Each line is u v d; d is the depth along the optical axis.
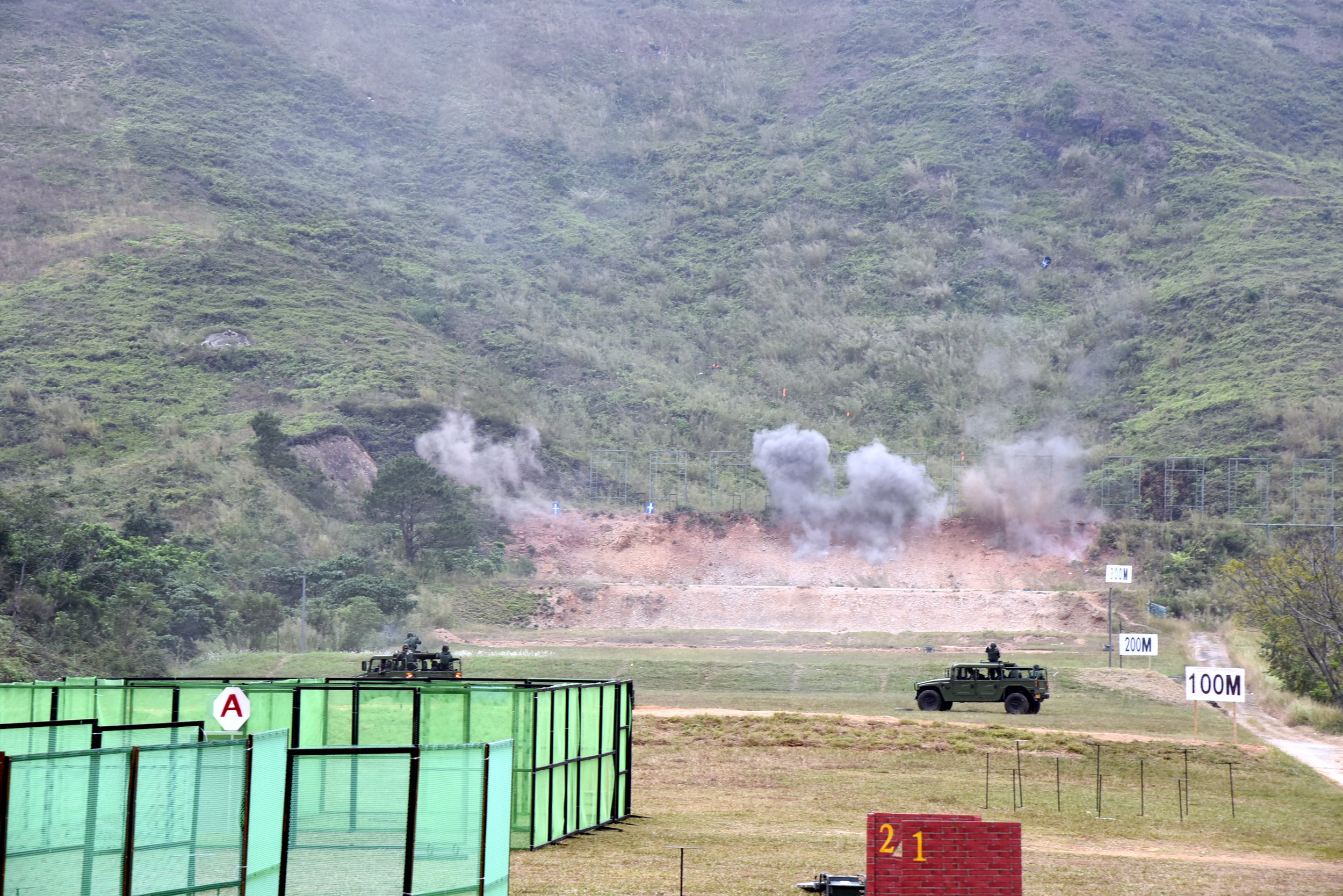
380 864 15.20
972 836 13.71
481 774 15.20
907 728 37.94
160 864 13.69
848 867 19.20
